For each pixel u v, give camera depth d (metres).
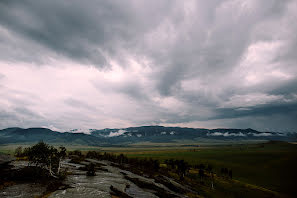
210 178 145.88
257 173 168.25
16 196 33.22
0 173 48.12
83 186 45.53
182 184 105.75
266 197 95.25
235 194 99.50
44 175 49.06
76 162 108.69
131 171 109.44
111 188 48.59
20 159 85.69
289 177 147.50
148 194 55.19
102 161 148.12
